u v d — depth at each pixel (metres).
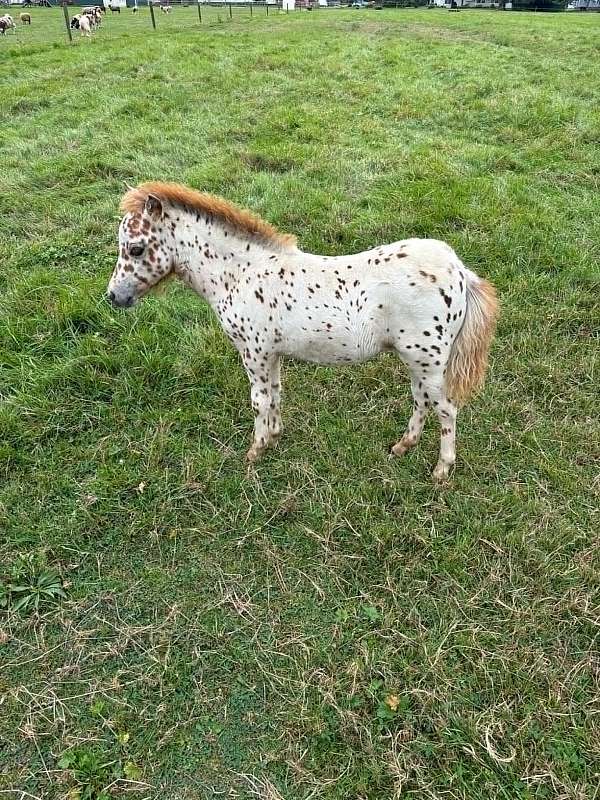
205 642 2.61
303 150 7.62
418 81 11.01
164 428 3.62
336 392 3.95
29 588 2.79
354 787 2.15
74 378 3.88
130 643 2.61
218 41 15.56
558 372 4.00
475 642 2.57
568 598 2.72
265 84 10.84
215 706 2.39
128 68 11.81
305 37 16.62
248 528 3.09
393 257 2.79
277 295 2.93
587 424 3.66
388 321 2.83
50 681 2.48
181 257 3.08
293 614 2.72
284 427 3.70
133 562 2.95
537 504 3.14
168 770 2.21
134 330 4.31
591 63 12.12
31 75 11.60
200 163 7.25
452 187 6.49
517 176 6.82
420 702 2.37
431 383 3.01
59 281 4.86
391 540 3.00
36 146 7.80
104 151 7.58
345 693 2.41
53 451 3.51
